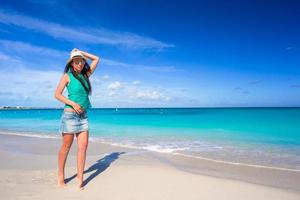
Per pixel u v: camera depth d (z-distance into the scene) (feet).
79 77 15.14
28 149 31.73
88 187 15.57
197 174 19.88
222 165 23.77
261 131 55.93
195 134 50.57
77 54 14.94
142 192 14.85
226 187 16.15
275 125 72.54
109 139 43.09
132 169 20.76
